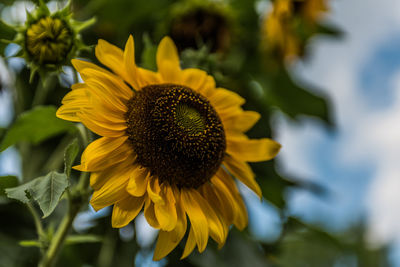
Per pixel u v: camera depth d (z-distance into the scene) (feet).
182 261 2.27
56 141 2.43
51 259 1.93
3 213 2.23
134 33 2.53
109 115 1.91
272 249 2.43
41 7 1.99
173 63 2.06
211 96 2.11
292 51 2.66
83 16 2.50
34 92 2.44
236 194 2.06
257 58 2.65
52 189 1.82
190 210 1.93
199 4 2.54
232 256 2.34
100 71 1.94
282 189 2.39
